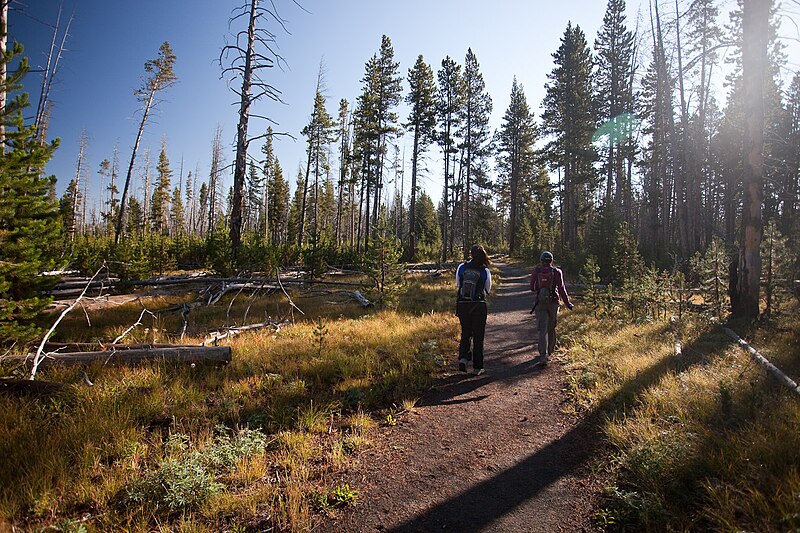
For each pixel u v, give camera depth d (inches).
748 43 346.0
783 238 340.2
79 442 147.3
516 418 189.8
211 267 637.3
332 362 259.8
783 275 338.0
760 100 342.0
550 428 177.2
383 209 557.0
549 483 133.0
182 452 147.6
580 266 898.1
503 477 138.5
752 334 289.6
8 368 210.2
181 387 208.5
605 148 1218.6
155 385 208.7
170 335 342.3
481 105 1572.3
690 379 193.9
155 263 964.6
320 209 2229.3
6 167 234.1
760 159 338.6
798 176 949.2
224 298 556.4
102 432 156.2
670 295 434.6
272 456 152.9
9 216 243.3
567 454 151.9
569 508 119.3
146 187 2046.0
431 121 1322.6
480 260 262.2
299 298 579.5
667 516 105.6
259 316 446.0
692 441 134.0
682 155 1088.8
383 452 158.2
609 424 161.8
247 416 186.9
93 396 188.5
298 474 138.2
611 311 450.9
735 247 474.6
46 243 295.9
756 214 339.0
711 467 119.7
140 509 115.6
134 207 2496.3
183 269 1133.1
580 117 1235.9
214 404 199.2
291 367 249.1
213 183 1622.8
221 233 725.9
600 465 138.9
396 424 185.2
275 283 628.1
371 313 474.6
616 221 866.1
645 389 189.9
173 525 113.3
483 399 216.2
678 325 343.0
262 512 119.2
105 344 265.6
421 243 1646.2
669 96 877.8
